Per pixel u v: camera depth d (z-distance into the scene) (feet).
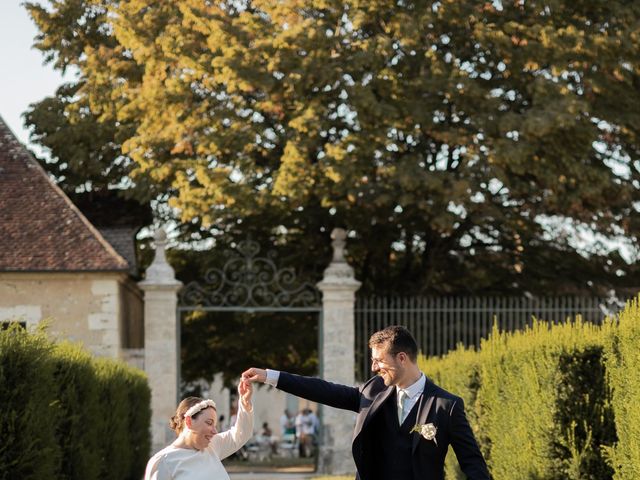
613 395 29.53
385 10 73.92
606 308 72.38
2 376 31.04
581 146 71.87
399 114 71.77
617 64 73.72
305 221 82.69
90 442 43.88
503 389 37.60
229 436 25.12
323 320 70.23
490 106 71.97
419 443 21.81
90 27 89.92
